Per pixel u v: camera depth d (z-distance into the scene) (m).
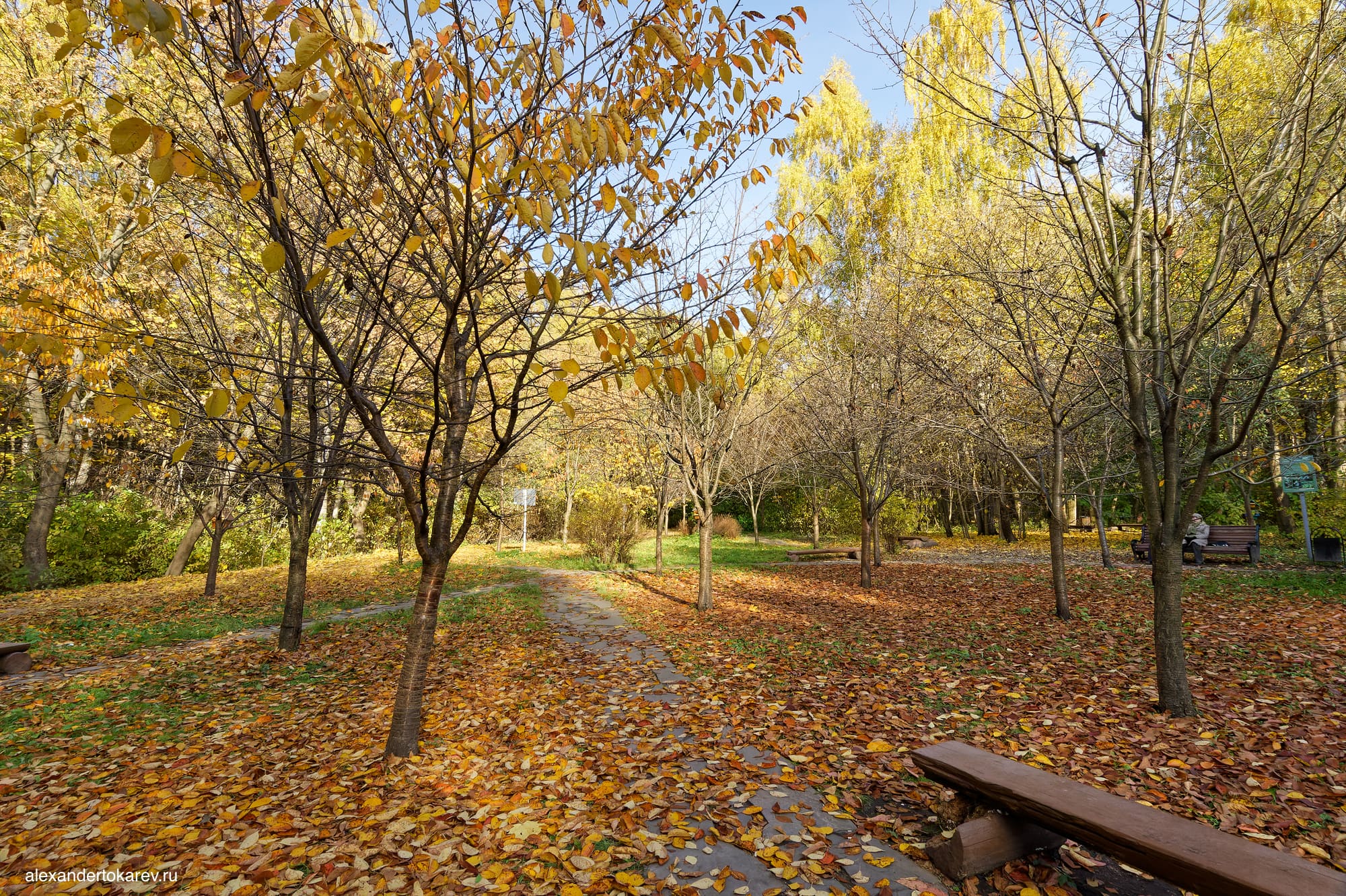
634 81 3.36
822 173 18.38
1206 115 5.25
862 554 11.52
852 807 3.27
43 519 12.84
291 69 2.02
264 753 4.18
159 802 3.42
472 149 2.40
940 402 10.38
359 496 20.95
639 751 4.07
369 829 3.06
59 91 9.16
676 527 32.91
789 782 3.57
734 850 2.87
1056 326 6.30
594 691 5.50
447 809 3.26
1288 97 4.30
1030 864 2.69
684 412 9.76
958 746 3.07
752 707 4.96
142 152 4.76
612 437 16.97
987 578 11.88
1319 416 13.10
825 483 22.95
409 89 2.81
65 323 4.63
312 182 3.78
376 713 4.95
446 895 2.54
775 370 11.84
